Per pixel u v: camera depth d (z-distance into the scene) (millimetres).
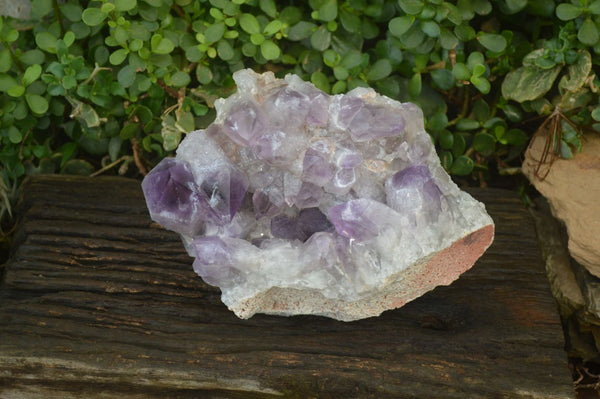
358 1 1037
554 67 1027
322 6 1017
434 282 903
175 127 1021
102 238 976
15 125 1042
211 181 856
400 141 871
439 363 916
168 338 921
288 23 1037
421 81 1065
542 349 927
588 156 1024
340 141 868
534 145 1041
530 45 1051
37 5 1011
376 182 876
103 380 903
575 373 1034
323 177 856
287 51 1065
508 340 930
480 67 1003
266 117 857
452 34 1012
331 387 903
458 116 1076
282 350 917
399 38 1023
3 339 911
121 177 1023
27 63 1015
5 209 1055
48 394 908
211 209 859
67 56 994
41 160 1068
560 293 1015
